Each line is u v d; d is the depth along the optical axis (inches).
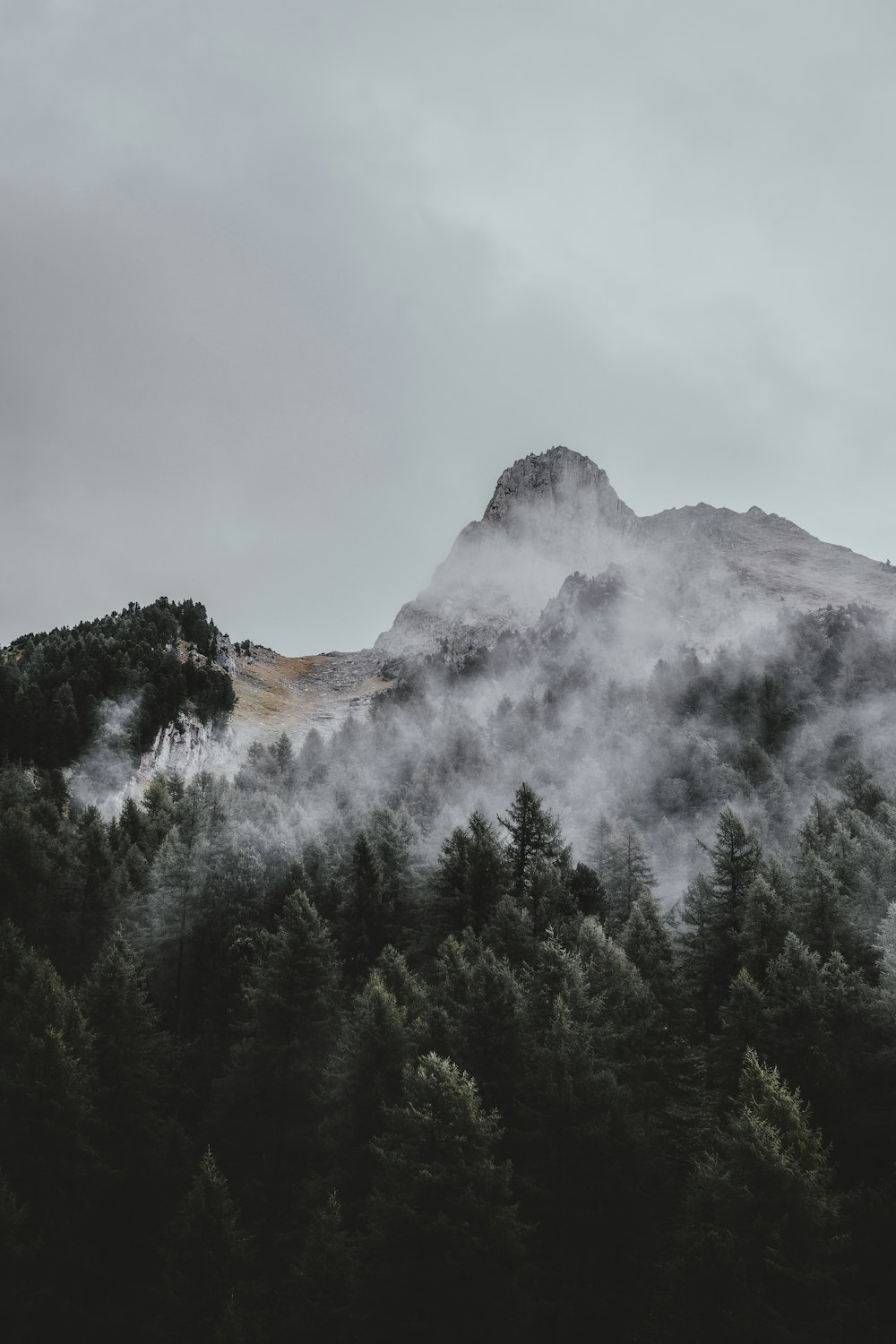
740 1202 931.3
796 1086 1232.8
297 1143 1435.8
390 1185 1039.0
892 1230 928.3
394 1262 983.0
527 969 1668.3
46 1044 1257.4
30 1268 1119.6
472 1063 1330.0
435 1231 973.2
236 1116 1451.8
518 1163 1264.8
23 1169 1189.1
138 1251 1278.3
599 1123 1154.7
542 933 1973.4
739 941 1780.3
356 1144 1268.5
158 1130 1393.9
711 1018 1882.4
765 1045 1325.0
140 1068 1413.6
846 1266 902.4
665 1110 1444.4
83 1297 1191.6
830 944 1644.9
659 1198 1206.9
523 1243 1101.7
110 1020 1438.2
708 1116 1521.9
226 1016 1836.9
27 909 1993.1
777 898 1776.6
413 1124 1048.2
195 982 1971.0
